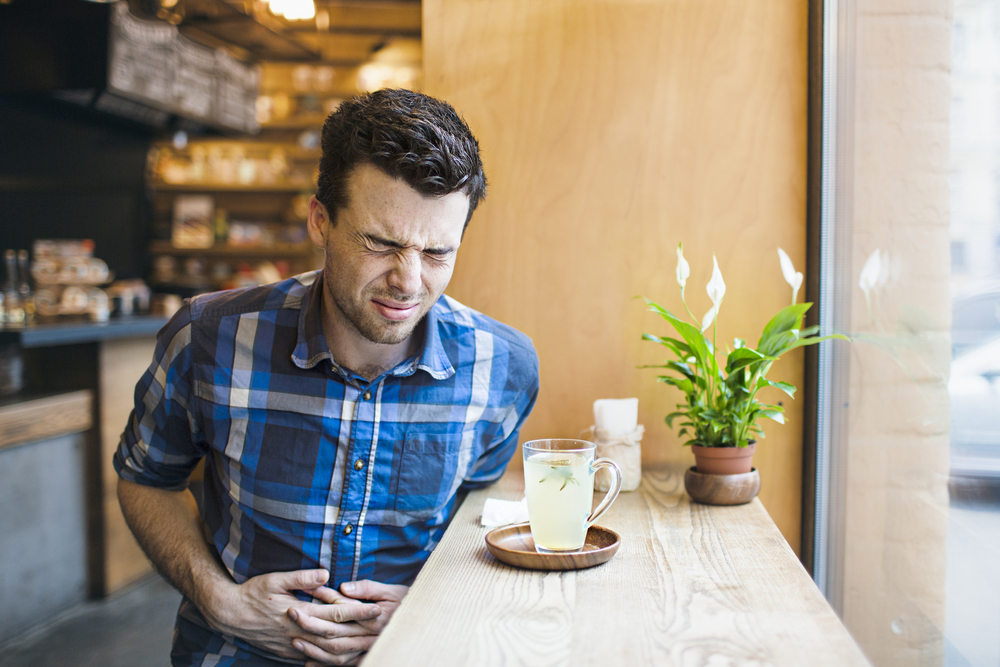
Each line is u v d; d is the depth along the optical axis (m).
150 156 4.36
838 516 1.31
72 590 2.64
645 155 1.40
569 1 1.40
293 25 3.79
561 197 1.42
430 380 1.12
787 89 1.37
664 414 1.41
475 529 1.05
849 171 1.26
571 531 0.91
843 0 1.26
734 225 1.38
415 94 0.98
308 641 1.05
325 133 0.97
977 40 0.94
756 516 1.09
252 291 1.16
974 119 0.96
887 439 1.16
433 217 0.92
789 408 1.38
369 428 1.09
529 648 0.68
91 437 2.71
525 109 1.41
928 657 1.08
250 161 5.00
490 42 1.41
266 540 1.10
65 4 3.19
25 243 4.13
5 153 3.71
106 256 4.20
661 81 1.39
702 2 1.37
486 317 1.22
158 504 1.19
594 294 1.42
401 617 0.75
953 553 1.02
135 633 2.42
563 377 1.43
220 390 1.09
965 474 0.98
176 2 3.32
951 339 1.01
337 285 0.97
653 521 1.07
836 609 1.31
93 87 3.21
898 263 1.12
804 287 1.37
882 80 1.17
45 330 2.38
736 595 0.80
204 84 3.90
